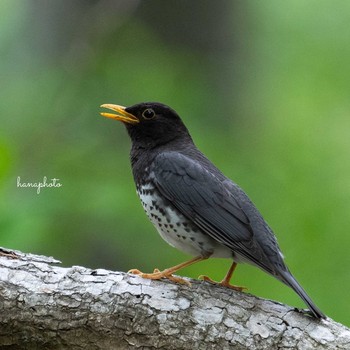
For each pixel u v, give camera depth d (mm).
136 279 8930
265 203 15984
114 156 15602
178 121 10969
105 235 14805
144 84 16062
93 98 15891
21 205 13250
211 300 8820
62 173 15039
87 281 8797
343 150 17328
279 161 16938
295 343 8523
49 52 16547
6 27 16766
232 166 16297
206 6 16969
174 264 14875
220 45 17141
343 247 15328
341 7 19156
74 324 8648
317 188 16297
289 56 19062
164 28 16781
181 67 16641
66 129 15664
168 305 8719
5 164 12547
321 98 18422
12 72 16469
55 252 14266
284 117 18156
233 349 8570
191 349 8602
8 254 9164
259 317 8703
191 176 10055
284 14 19156
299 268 15133
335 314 14508
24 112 15789
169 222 10094
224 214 9781
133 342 8648
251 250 9508
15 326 8664
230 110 17125
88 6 16516
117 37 16562
